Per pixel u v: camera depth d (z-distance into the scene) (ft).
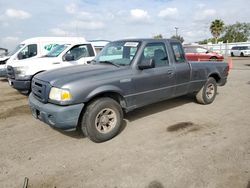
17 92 29.01
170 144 13.20
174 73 17.20
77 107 12.44
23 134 15.24
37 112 13.73
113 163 11.33
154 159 11.59
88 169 10.89
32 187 9.73
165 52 16.97
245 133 14.47
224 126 15.74
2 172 10.85
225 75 22.27
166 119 17.38
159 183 9.68
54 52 28.45
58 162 11.61
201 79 19.85
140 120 17.24
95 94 12.89
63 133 15.21
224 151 12.17
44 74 14.44
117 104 13.98
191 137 14.06
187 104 21.30
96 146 13.20
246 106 20.59
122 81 14.06
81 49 28.22
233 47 116.67
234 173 10.19
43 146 13.42
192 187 9.38
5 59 36.68
